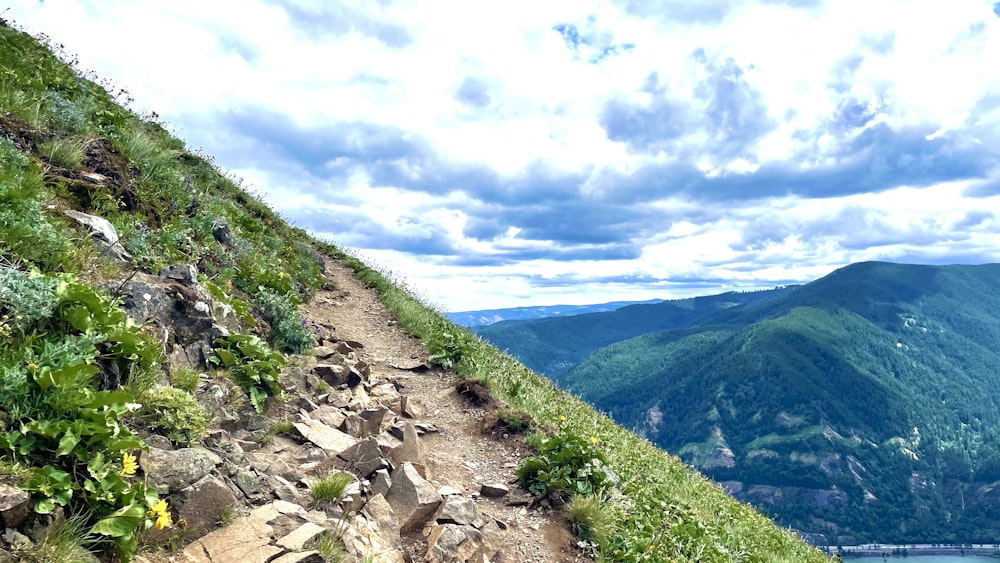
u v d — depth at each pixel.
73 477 3.84
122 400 4.32
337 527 5.28
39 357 4.24
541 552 6.84
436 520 6.47
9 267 5.09
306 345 10.80
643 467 13.66
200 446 5.36
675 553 8.25
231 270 11.10
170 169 13.77
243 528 4.77
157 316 6.82
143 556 4.01
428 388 12.01
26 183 6.98
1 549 3.22
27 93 9.69
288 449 6.84
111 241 7.55
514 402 12.29
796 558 14.82
